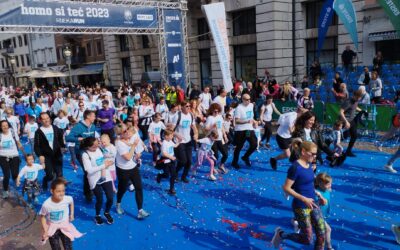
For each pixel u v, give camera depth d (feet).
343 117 28.78
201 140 27.14
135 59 100.22
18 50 184.65
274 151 34.94
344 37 59.11
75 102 46.88
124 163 20.16
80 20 52.34
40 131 24.06
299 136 24.77
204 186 25.82
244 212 20.84
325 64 63.93
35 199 24.39
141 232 19.16
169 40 61.00
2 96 77.36
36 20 48.96
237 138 28.94
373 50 55.98
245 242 17.31
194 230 18.92
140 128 38.75
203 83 85.46
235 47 76.38
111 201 20.20
